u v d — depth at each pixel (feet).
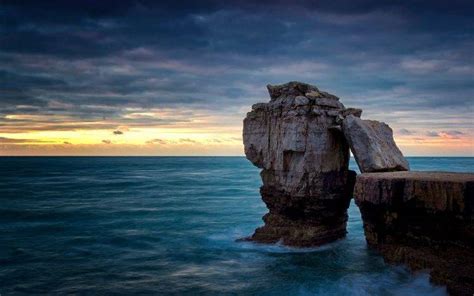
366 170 104.53
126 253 115.75
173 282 90.63
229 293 83.10
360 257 101.76
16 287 88.48
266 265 99.66
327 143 112.06
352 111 115.03
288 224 117.19
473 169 479.41
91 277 94.89
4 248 122.21
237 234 136.98
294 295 80.23
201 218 170.81
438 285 75.25
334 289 82.02
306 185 110.52
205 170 587.68
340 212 117.91
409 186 82.12
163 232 143.54
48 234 142.61
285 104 114.32
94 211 193.06
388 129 121.60
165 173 510.17
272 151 118.11
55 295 83.87
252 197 243.81
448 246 77.51
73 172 524.93
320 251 108.06
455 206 74.13
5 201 231.91
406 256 85.97
